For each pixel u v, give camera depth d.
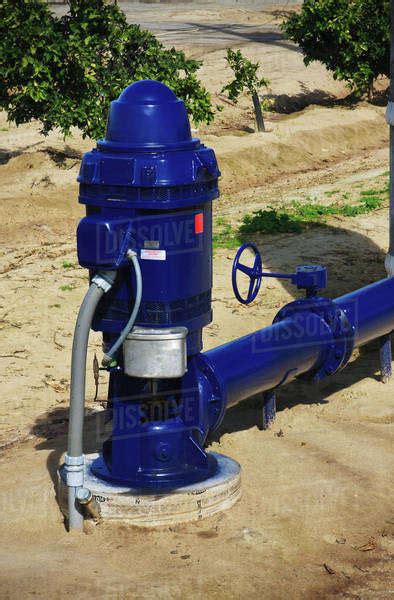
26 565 5.83
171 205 6.02
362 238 14.02
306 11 24.91
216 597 5.55
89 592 5.53
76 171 17.97
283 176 19.84
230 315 10.73
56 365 9.48
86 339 6.05
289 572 5.85
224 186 18.66
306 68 29.25
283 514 6.47
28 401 8.65
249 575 5.78
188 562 5.88
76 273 12.47
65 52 16.97
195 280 6.29
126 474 6.46
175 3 42.22
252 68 21.98
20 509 6.56
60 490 6.43
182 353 6.11
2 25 16.67
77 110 17.30
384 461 7.30
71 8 17.52
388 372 8.99
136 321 6.23
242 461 7.27
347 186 17.89
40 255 13.71
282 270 12.45
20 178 17.42
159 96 6.16
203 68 28.06
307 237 14.08
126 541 6.14
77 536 6.20
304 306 7.82
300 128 22.34
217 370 6.70
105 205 6.11
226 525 6.32
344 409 8.39
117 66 17.78
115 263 5.96
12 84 17.20
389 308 8.48
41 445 7.71
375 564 6.01
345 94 27.91
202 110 18.61
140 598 5.49
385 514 6.55
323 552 6.09
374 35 25.12
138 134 6.09
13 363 9.50
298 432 7.85
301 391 8.81
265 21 37.72
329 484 6.90
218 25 36.56
